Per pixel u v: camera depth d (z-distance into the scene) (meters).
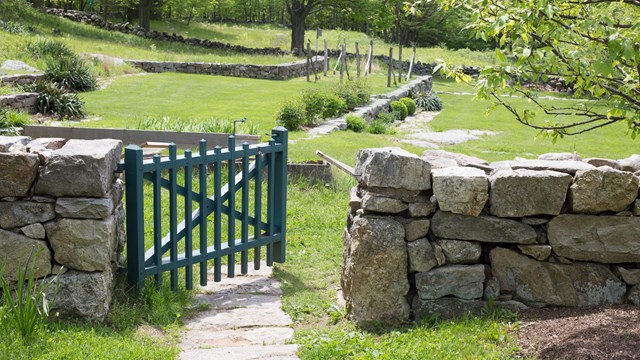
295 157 12.87
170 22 52.84
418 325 5.57
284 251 7.26
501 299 5.62
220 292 6.65
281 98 23.92
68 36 33.19
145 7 43.69
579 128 22.34
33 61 25.08
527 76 4.80
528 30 4.54
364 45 45.09
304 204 10.04
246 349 5.17
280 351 5.13
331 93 20.72
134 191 5.77
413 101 25.72
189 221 6.28
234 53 38.31
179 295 6.23
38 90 19.08
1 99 16.88
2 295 5.41
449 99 30.77
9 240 5.33
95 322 5.41
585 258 5.52
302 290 6.72
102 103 21.09
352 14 44.62
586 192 5.39
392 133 19.20
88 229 5.34
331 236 8.52
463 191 5.45
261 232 7.09
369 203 5.55
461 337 5.11
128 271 5.93
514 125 22.97
